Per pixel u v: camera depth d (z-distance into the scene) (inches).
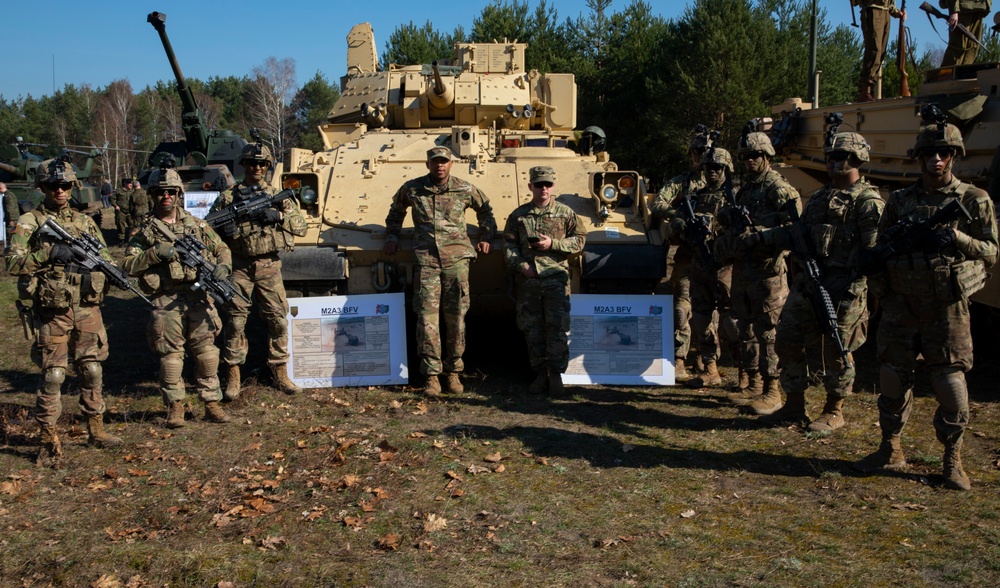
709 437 252.4
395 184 334.0
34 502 207.0
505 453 236.8
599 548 175.8
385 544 178.1
